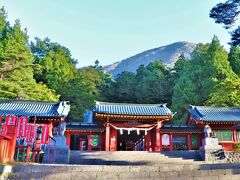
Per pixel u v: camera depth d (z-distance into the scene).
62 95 53.25
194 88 48.19
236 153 21.67
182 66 63.50
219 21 14.37
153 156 21.69
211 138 22.22
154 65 75.62
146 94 60.94
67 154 19.14
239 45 14.36
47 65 61.28
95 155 21.52
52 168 11.10
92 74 75.06
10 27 54.84
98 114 27.78
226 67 49.38
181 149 30.11
